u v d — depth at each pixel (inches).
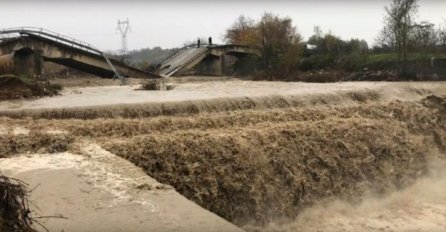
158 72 2536.9
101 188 376.2
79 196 358.6
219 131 675.4
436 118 977.5
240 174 575.8
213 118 768.3
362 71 1990.7
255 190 579.5
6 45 1897.1
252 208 574.6
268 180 608.1
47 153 507.8
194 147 575.5
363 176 725.3
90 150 506.9
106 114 821.2
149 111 847.7
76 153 495.5
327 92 1100.5
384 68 1953.7
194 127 731.4
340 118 857.5
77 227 305.1
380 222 637.9
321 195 667.4
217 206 545.6
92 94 1183.6
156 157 541.3
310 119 858.1
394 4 2214.6
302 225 612.7
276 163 628.4
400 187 775.1
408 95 1256.2
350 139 743.7
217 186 552.1
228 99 941.2
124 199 354.0
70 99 1029.8
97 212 329.7
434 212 676.7
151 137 598.5
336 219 639.8
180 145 568.7
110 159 465.1
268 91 1176.8
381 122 845.8
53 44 1985.7
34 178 398.3
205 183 546.6
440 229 613.6
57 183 386.3
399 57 1903.3
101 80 1963.6
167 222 313.6
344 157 716.0
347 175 708.7
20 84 1135.6
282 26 2484.0
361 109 945.5
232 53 2659.9
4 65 1646.2
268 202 594.6
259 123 779.4
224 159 576.7
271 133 669.3
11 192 249.6
